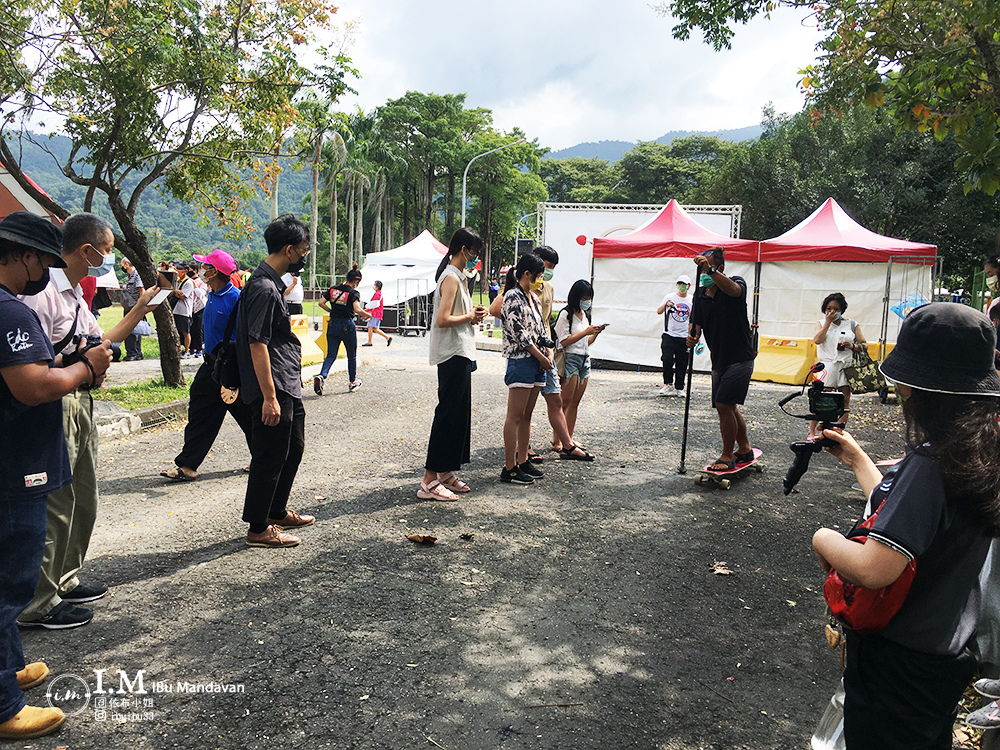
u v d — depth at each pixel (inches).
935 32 226.5
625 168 2952.8
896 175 1165.7
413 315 1040.8
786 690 124.3
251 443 177.3
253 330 165.6
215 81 348.8
